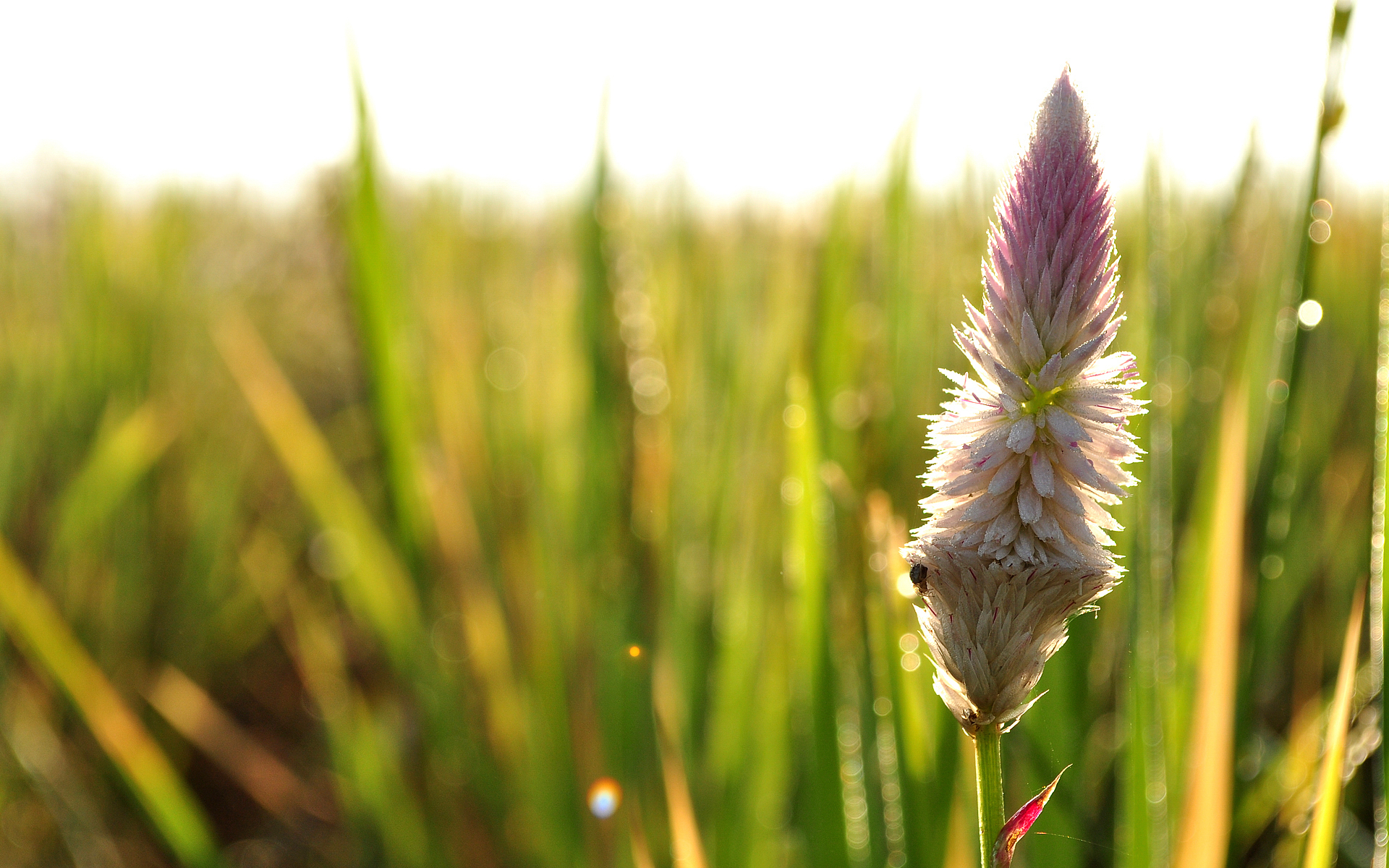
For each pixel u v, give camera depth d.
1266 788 0.47
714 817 0.52
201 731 0.72
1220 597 0.33
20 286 0.97
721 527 0.59
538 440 0.67
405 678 0.63
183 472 0.95
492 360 0.74
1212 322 0.51
